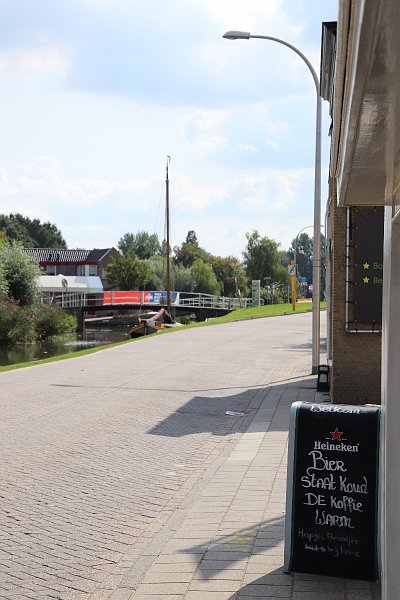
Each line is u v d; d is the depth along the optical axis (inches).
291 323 1667.1
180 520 277.7
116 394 656.4
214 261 4660.4
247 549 235.6
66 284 3011.8
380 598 190.5
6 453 408.5
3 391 671.8
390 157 98.1
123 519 283.0
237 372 821.9
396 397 148.1
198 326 1619.1
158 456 403.5
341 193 131.9
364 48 62.5
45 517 286.2
